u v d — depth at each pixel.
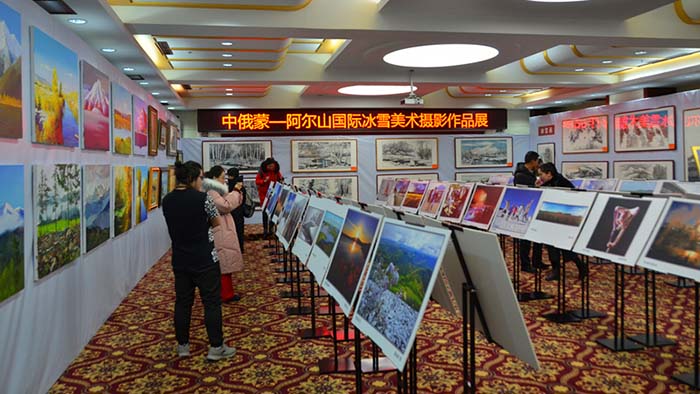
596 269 7.62
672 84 11.06
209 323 4.24
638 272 7.29
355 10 6.50
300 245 4.20
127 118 6.44
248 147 13.60
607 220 4.22
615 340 4.33
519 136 15.02
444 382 3.73
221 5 6.10
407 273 2.14
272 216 7.22
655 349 4.33
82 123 4.55
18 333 3.19
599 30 7.09
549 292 6.28
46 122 3.67
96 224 4.87
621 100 12.12
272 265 8.51
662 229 3.56
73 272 4.30
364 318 2.39
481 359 4.18
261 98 13.48
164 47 7.80
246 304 6.05
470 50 8.62
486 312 2.56
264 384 3.78
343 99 13.78
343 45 8.17
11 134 3.10
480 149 14.73
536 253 6.13
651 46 7.75
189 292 4.33
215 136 13.63
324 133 13.88
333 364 4.09
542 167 6.98
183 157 13.35
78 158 4.49
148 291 6.70
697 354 3.54
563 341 4.57
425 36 6.91
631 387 3.61
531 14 6.81
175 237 4.23
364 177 14.09
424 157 14.39
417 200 8.55
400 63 9.36
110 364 4.21
